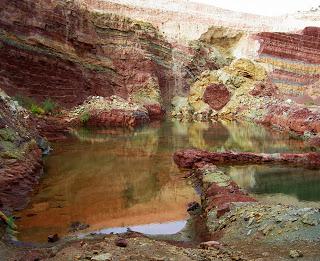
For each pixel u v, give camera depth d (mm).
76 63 27203
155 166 14578
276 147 19016
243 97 34531
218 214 8828
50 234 8195
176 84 37656
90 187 11719
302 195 11484
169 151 17266
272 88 36344
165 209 10102
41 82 24000
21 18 23953
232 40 45531
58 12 26438
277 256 6352
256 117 31203
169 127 25781
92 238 7848
